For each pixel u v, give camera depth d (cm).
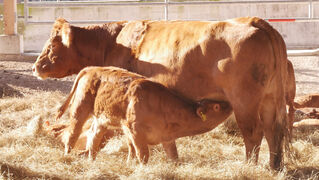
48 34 1914
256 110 647
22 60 1619
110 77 671
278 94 654
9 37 1623
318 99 1071
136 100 630
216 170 634
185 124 634
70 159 682
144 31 757
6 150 711
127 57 766
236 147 800
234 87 647
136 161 677
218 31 663
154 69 718
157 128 636
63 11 2116
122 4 1670
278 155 655
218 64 654
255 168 628
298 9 2056
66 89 1251
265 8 2048
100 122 684
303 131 912
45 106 1032
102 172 618
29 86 1260
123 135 792
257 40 636
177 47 693
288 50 1711
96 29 829
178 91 696
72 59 834
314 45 1752
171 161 680
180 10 2078
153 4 1661
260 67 636
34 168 612
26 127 844
